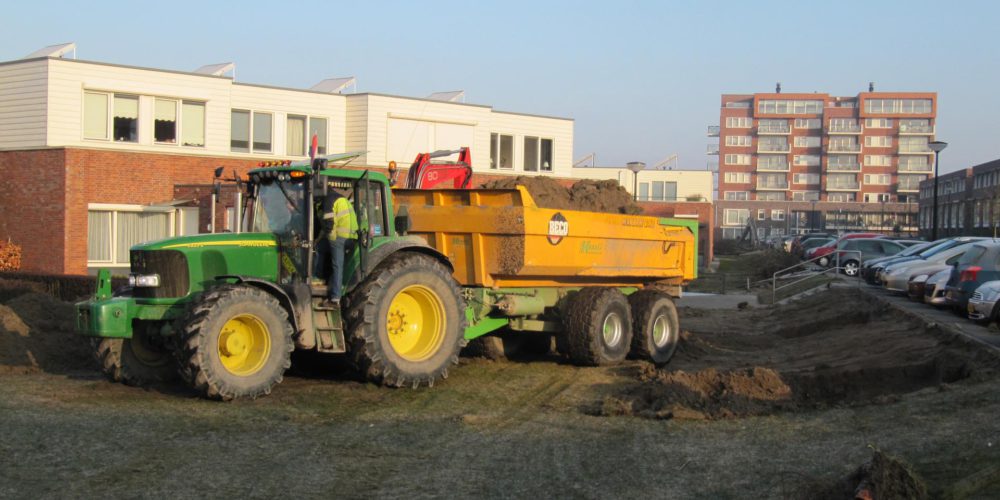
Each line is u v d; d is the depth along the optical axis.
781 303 25.41
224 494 6.54
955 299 17.28
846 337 16.41
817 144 120.88
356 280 10.42
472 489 6.77
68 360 12.38
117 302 9.79
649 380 11.32
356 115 32.00
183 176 28.25
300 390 10.43
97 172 26.41
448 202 12.16
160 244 9.93
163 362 10.77
